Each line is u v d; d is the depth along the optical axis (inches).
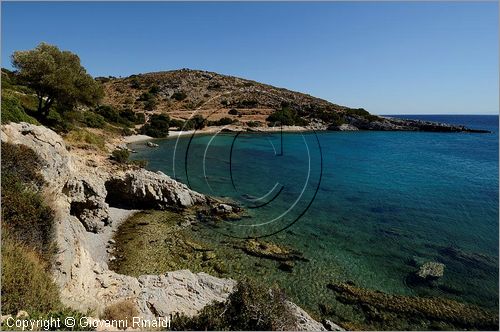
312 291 575.2
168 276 501.7
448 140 3117.6
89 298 362.0
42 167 488.1
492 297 573.3
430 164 1899.6
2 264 273.6
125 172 1022.4
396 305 543.8
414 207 1090.1
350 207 1069.8
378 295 569.9
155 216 906.1
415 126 4005.9
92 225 745.6
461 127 4097.0
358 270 657.6
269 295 350.9
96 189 783.1
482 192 1298.0
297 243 769.6
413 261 703.7
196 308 414.3
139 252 683.4
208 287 502.0
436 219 976.9
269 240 778.8
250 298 339.9
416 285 609.0
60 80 1413.6
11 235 316.8
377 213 1019.9
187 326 319.9
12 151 438.6
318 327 438.9
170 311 390.9
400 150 2429.9
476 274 652.1
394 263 692.7
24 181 420.5
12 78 1680.6
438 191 1305.4
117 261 639.1
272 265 660.1
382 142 2842.0
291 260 682.8
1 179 380.5
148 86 4008.4
